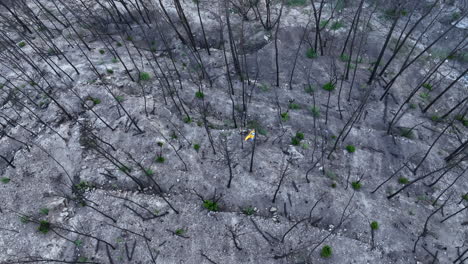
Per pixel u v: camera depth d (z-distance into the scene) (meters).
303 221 12.84
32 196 13.57
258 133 15.69
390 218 12.96
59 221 12.80
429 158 14.73
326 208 13.15
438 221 12.94
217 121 16.41
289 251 12.08
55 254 12.03
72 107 16.41
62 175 14.14
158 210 13.12
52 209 13.07
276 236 12.46
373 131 15.70
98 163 14.41
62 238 12.34
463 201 13.48
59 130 15.53
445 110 16.75
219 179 14.01
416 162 14.66
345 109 16.66
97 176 14.05
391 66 18.55
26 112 16.34
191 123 15.93
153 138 15.14
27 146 14.73
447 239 12.49
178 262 11.93
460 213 13.13
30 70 18.23
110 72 18.00
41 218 12.88
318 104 16.92
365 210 13.15
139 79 17.59
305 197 13.41
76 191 13.68
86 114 16.20
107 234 12.48
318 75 18.25
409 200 13.52
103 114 16.17
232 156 14.66
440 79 17.95
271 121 16.22
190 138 15.38
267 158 14.63
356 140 15.40
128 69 18.41
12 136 15.52
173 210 13.11
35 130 15.69
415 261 12.02
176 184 13.97
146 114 15.97
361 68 18.56
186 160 14.59
